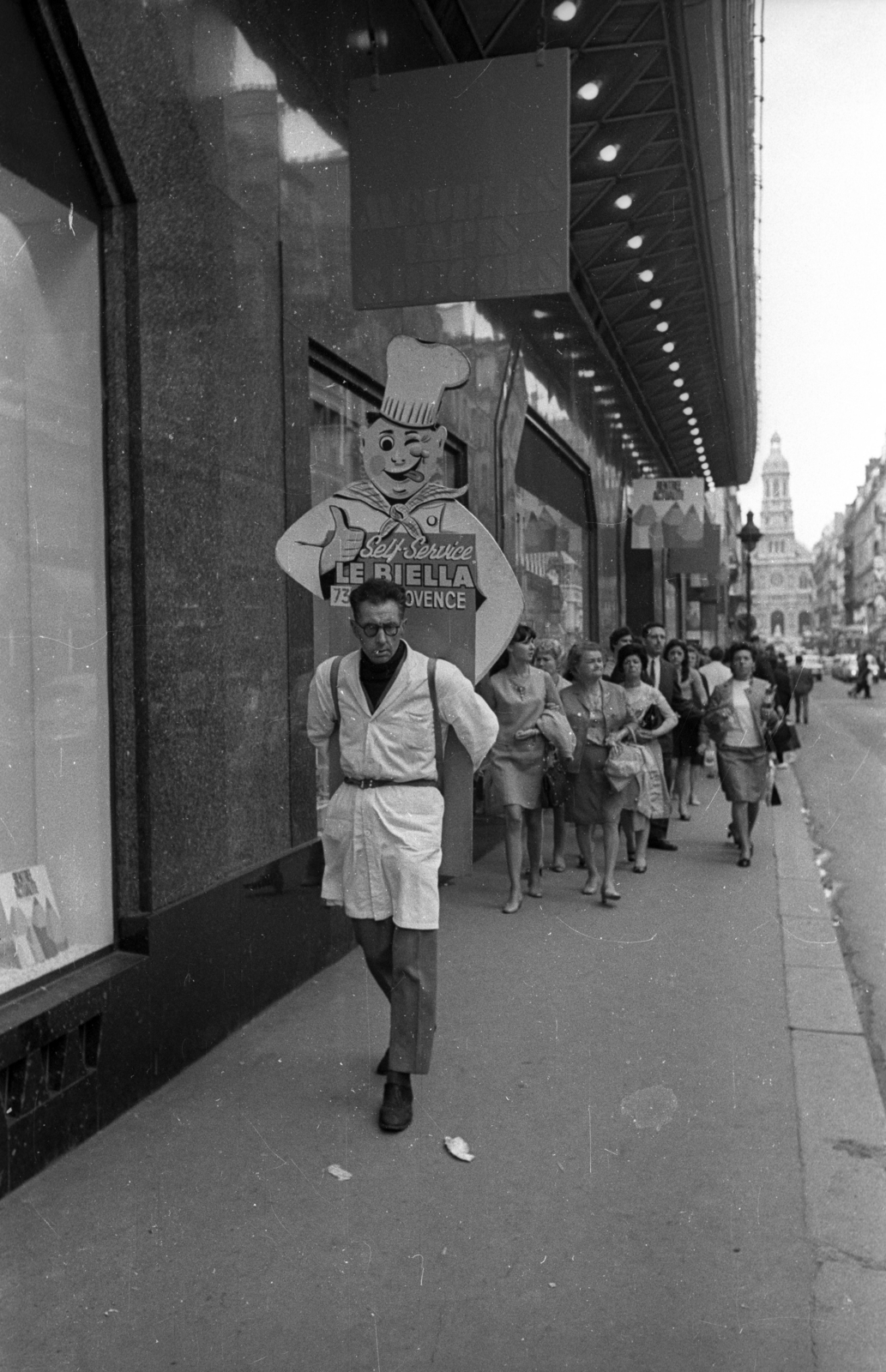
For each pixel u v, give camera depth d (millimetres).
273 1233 2891
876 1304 2586
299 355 5289
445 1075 3977
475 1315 2543
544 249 5160
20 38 3396
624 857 8508
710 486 31688
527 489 11297
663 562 21531
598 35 8492
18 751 3676
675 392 20141
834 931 6070
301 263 5309
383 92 5312
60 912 3715
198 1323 2506
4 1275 2688
